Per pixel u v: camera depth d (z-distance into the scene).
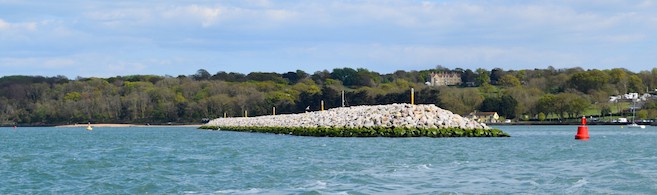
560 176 32.72
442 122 83.06
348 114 95.25
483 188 29.03
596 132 127.19
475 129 81.94
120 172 38.19
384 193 27.94
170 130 162.62
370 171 36.59
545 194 27.02
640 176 31.78
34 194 29.89
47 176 36.59
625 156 48.75
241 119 154.62
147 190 30.42
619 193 26.80
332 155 50.03
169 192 29.64
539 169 37.00
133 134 127.44
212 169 39.09
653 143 75.06
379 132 81.12
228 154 52.53
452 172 35.78
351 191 28.50
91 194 29.66
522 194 27.16
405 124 82.62
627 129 153.25
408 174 34.78
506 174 34.47
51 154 56.00
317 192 28.30
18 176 36.84
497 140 74.44
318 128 89.69
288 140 77.31
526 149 57.41
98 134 131.25
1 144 82.94
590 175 32.94
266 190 29.53
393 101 186.38
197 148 63.22
